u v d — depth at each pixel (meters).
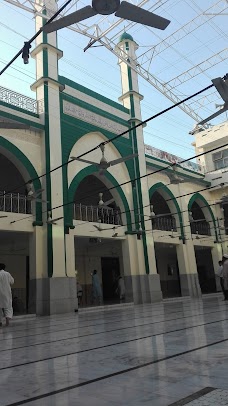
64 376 3.24
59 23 4.30
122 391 2.70
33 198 10.92
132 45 17.58
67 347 4.77
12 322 9.30
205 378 2.89
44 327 7.53
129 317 8.74
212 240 19.67
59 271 11.35
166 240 16.75
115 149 15.00
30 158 11.90
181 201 18.28
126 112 16.19
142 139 16.34
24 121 11.90
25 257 15.42
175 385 2.76
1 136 11.25
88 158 13.76
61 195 12.11
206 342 4.52
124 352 4.19
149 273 14.73
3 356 4.34
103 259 18.58
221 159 20.61
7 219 10.89
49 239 11.37
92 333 6.06
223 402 2.31
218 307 10.05
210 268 22.50
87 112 14.10
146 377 3.04
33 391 2.82
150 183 16.75
